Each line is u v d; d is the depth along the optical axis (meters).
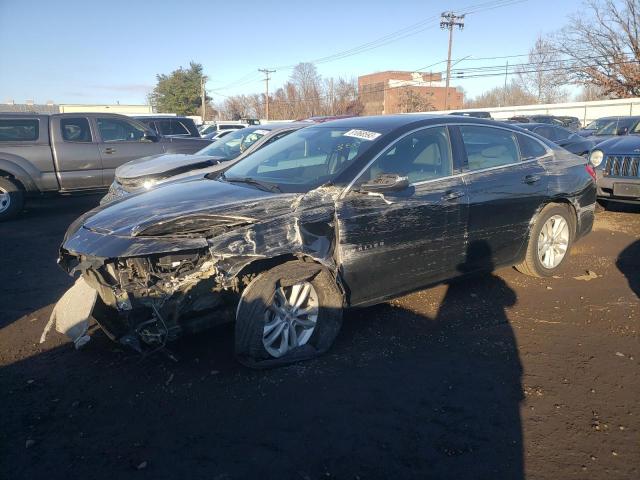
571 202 5.52
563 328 4.35
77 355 3.91
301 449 2.84
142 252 3.22
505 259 5.07
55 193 10.12
